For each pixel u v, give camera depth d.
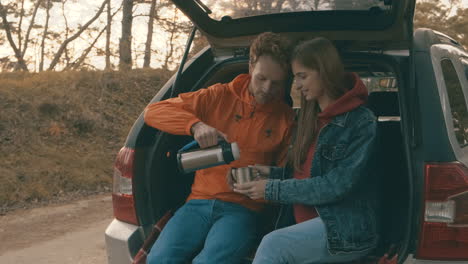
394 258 1.89
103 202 7.24
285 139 2.37
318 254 1.89
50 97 11.02
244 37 2.56
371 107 2.86
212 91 2.40
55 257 4.74
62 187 7.88
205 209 2.33
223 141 2.16
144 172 2.40
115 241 2.37
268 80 2.22
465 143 2.09
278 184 1.95
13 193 7.23
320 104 2.00
